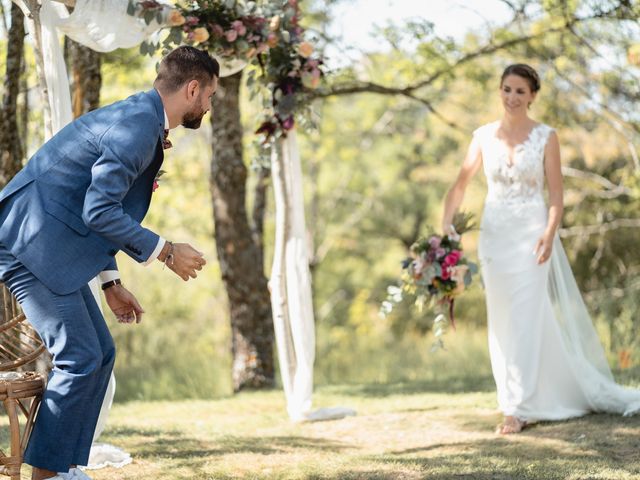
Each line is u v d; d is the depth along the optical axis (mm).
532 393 4637
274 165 5246
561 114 10047
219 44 4680
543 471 3623
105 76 9094
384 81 10148
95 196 2764
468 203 13898
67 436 2912
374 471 3699
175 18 4406
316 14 8680
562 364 4824
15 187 2926
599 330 9094
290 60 5008
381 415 5227
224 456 4078
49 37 3947
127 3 4270
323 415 5180
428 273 4797
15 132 5449
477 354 9977
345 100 16562
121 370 9172
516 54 8289
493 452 4043
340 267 20328
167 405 6133
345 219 19094
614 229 13297
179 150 12797
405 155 17359
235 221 7730
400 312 18875
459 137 14523
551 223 4695
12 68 5387
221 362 9359
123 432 4738
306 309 5250
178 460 3990
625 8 6727
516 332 4684
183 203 12617
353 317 19000
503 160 4805
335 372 10266
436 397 5852
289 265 5250
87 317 2969
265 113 5195
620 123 8648
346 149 16094
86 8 4148
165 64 3062
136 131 2861
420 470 3701
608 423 4598
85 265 2920
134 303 3307
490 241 4859
